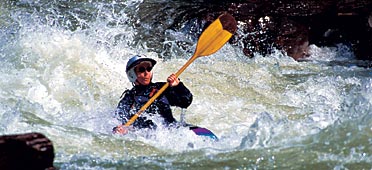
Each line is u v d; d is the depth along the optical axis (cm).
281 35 2950
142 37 2886
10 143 1167
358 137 1634
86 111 2142
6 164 1167
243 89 2470
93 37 2770
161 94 2023
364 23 3009
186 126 1936
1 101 2081
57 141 1759
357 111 1744
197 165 1556
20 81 2288
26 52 2469
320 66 2833
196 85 2469
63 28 2792
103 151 1706
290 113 2202
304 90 2480
